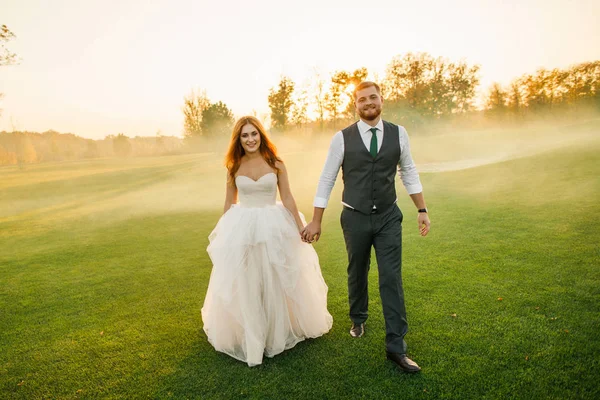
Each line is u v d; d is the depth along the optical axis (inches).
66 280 199.6
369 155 104.1
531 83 1806.1
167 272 202.5
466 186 445.4
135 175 1106.1
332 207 414.3
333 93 1583.4
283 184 123.3
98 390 98.9
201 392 95.0
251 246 112.4
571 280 144.9
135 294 170.6
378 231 106.2
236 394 93.4
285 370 102.7
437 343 109.4
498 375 92.7
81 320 144.6
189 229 332.8
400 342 99.9
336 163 110.2
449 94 1764.3
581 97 1784.0
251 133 117.4
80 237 327.0
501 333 111.5
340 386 94.0
